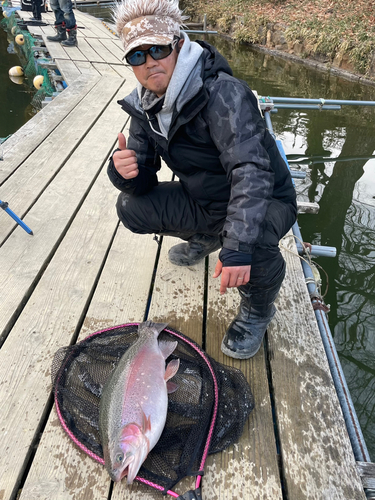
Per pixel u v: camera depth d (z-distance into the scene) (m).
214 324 2.08
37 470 1.43
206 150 1.60
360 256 4.05
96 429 1.54
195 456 1.44
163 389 1.53
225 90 1.43
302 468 1.49
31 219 2.82
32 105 8.13
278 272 1.68
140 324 1.85
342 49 9.66
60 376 1.68
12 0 14.48
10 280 2.29
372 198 5.12
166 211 1.97
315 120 7.33
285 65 10.84
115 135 4.25
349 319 3.28
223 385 1.69
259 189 1.42
